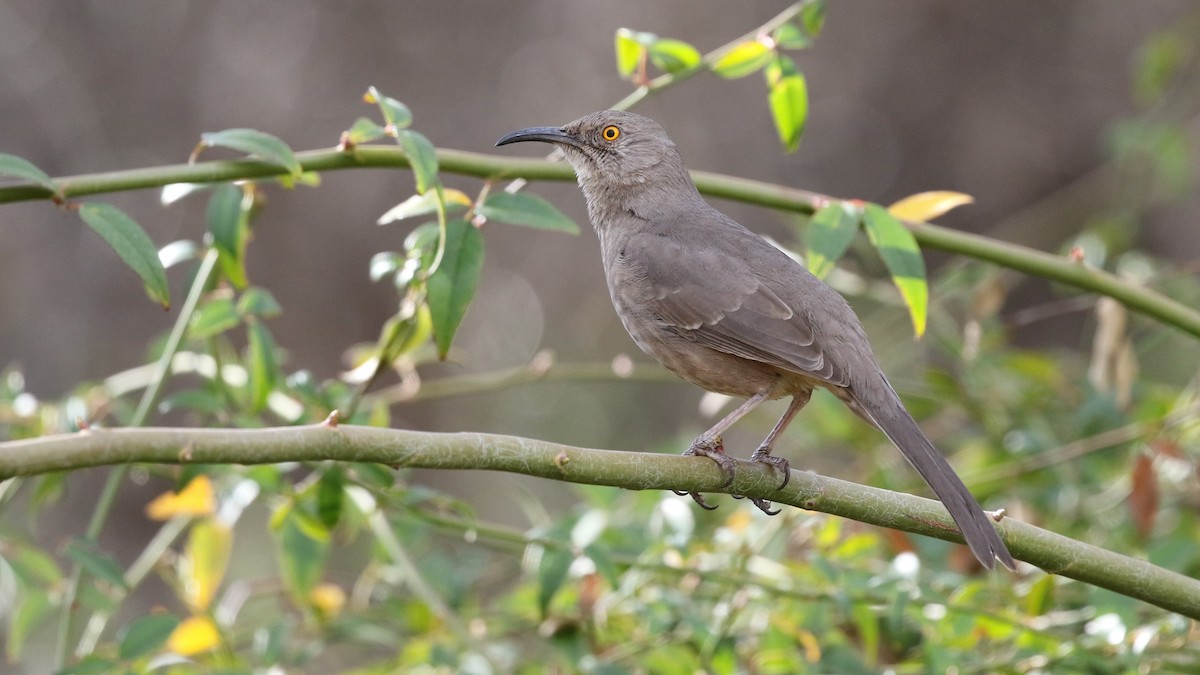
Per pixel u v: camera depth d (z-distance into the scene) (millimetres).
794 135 8812
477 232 7781
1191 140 16766
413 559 10531
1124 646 7789
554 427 20125
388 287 18734
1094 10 21125
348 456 5895
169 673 8625
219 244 8078
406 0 19250
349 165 7879
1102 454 10672
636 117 9836
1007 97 21281
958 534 6789
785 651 8570
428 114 19375
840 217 8188
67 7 18156
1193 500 10203
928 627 8469
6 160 6793
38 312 17438
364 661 14445
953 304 14406
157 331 17812
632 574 8984
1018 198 21375
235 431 5730
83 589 8789
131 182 7379
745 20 20141
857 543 8906
